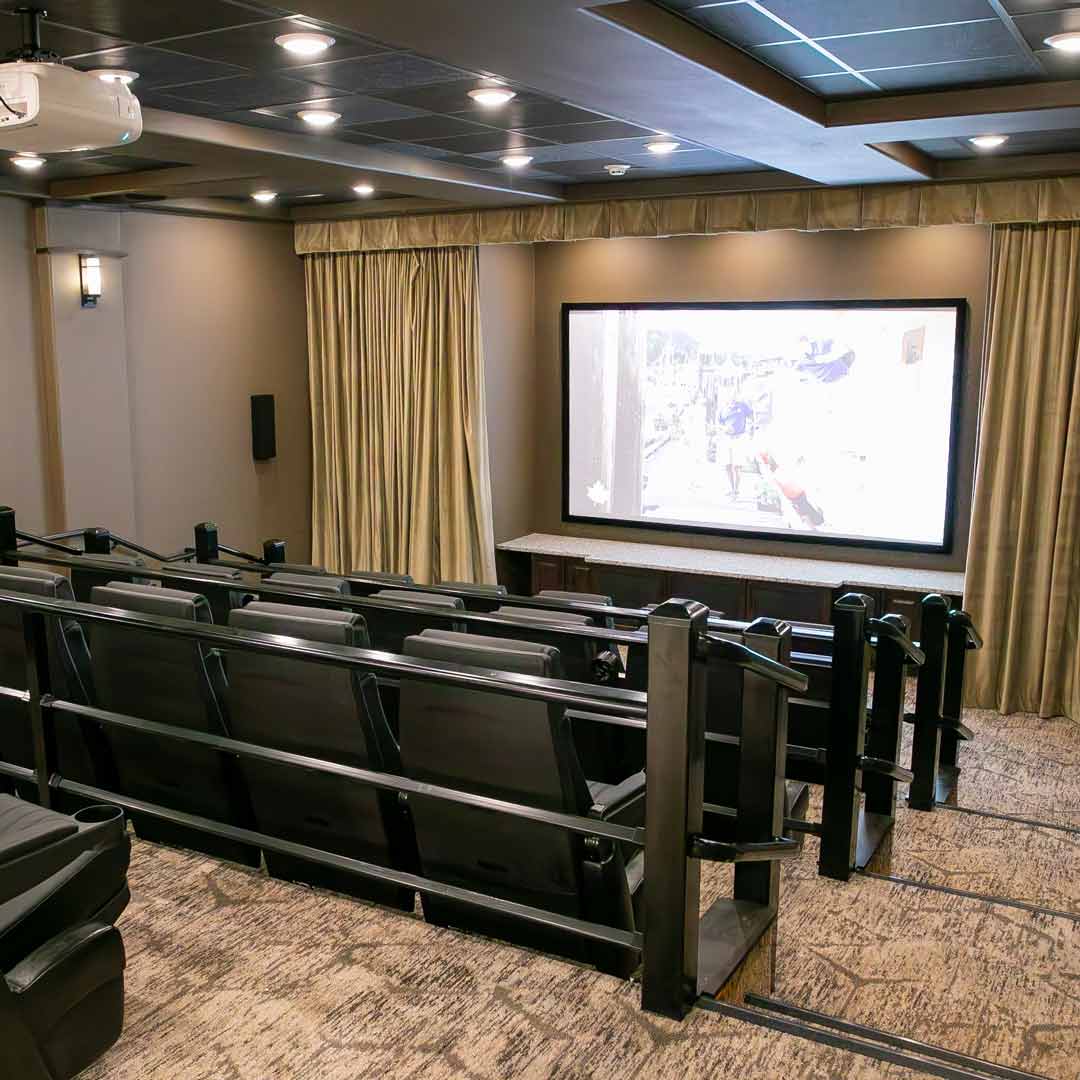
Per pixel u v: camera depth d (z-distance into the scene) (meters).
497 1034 2.20
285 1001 2.31
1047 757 5.67
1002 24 3.29
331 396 8.16
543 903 2.63
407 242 7.54
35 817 2.01
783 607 7.12
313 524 8.39
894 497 7.27
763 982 2.80
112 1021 2.09
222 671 2.99
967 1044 2.81
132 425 7.05
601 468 8.29
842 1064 2.11
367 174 5.62
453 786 2.61
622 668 3.88
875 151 4.89
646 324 7.93
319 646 2.45
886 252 7.03
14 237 6.30
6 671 3.23
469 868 2.69
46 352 6.49
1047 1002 3.00
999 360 6.22
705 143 4.75
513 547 8.12
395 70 3.85
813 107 4.26
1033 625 6.34
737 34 3.41
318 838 2.89
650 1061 2.12
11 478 6.40
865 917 3.42
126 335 6.94
